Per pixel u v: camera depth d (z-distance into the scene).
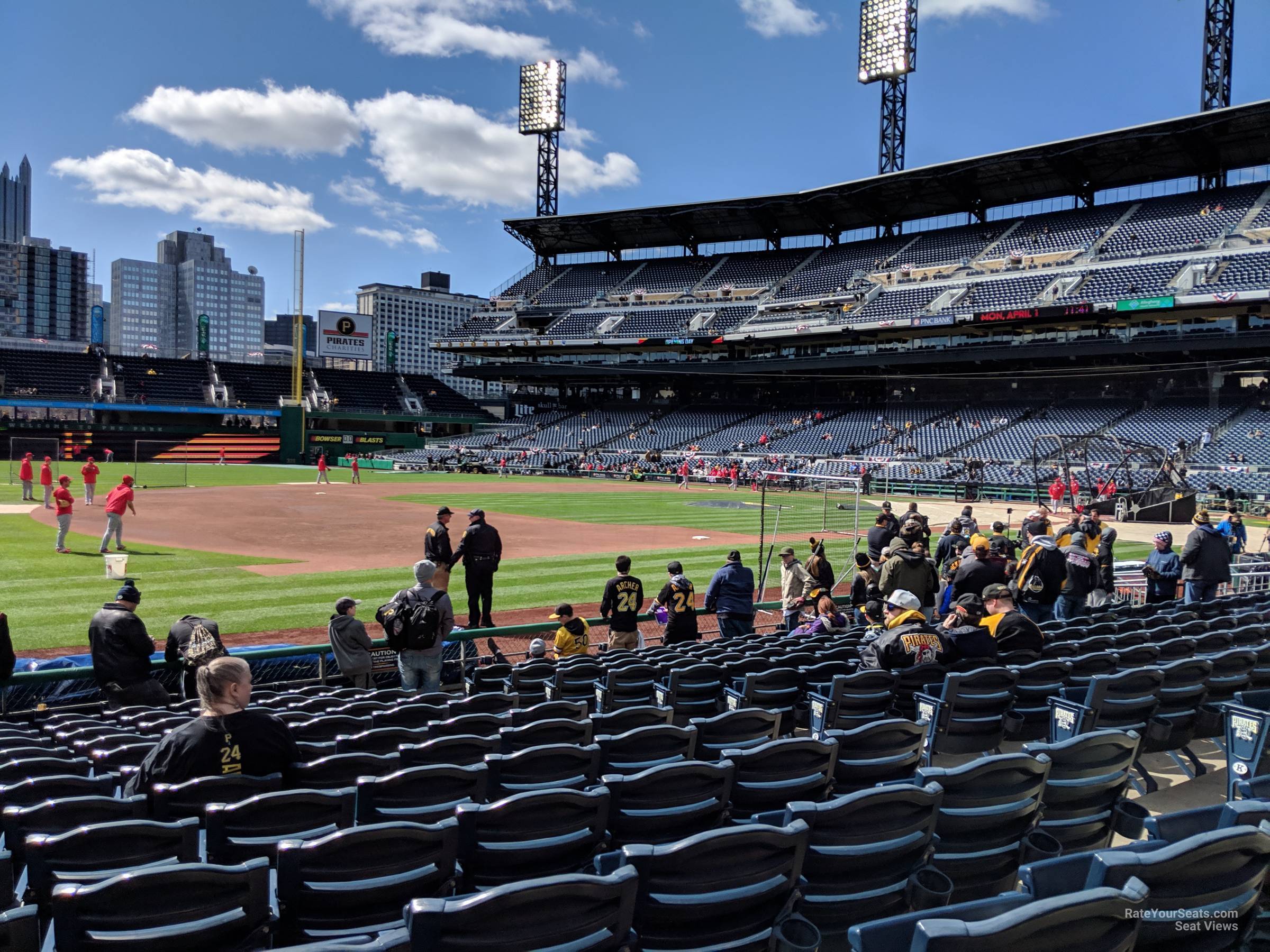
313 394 79.81
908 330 51.69
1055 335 46.88
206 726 4.56
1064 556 11.77
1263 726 5.14
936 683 7.12
